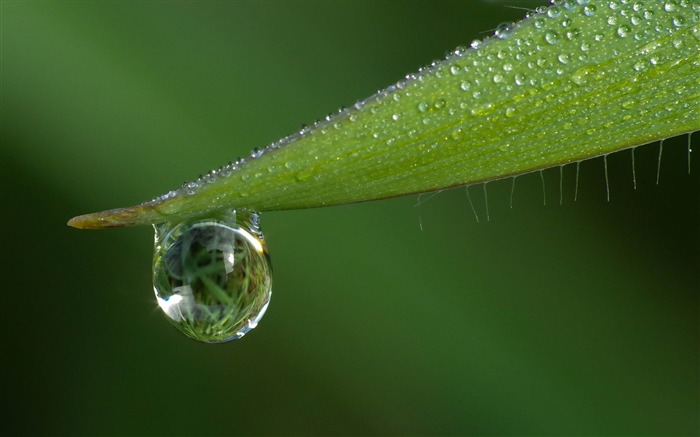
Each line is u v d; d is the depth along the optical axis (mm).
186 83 74
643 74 60
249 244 64
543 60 60
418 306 74
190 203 60
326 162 60
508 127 60
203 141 73
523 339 74
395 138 60
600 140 60
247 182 60
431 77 60
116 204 73
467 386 74
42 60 73
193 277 64
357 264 74
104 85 73
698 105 60
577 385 74
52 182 73
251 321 64
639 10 61
